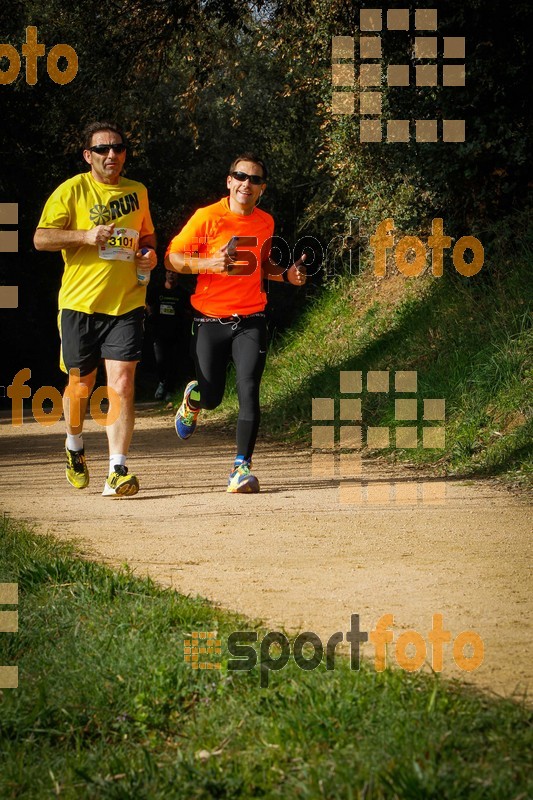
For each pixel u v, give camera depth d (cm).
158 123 4944
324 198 3806
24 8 3441
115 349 1521
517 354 2050
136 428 2856
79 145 3612
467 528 1257
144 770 547
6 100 4312
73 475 1598
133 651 708
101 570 958
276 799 502
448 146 2552
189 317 3659
